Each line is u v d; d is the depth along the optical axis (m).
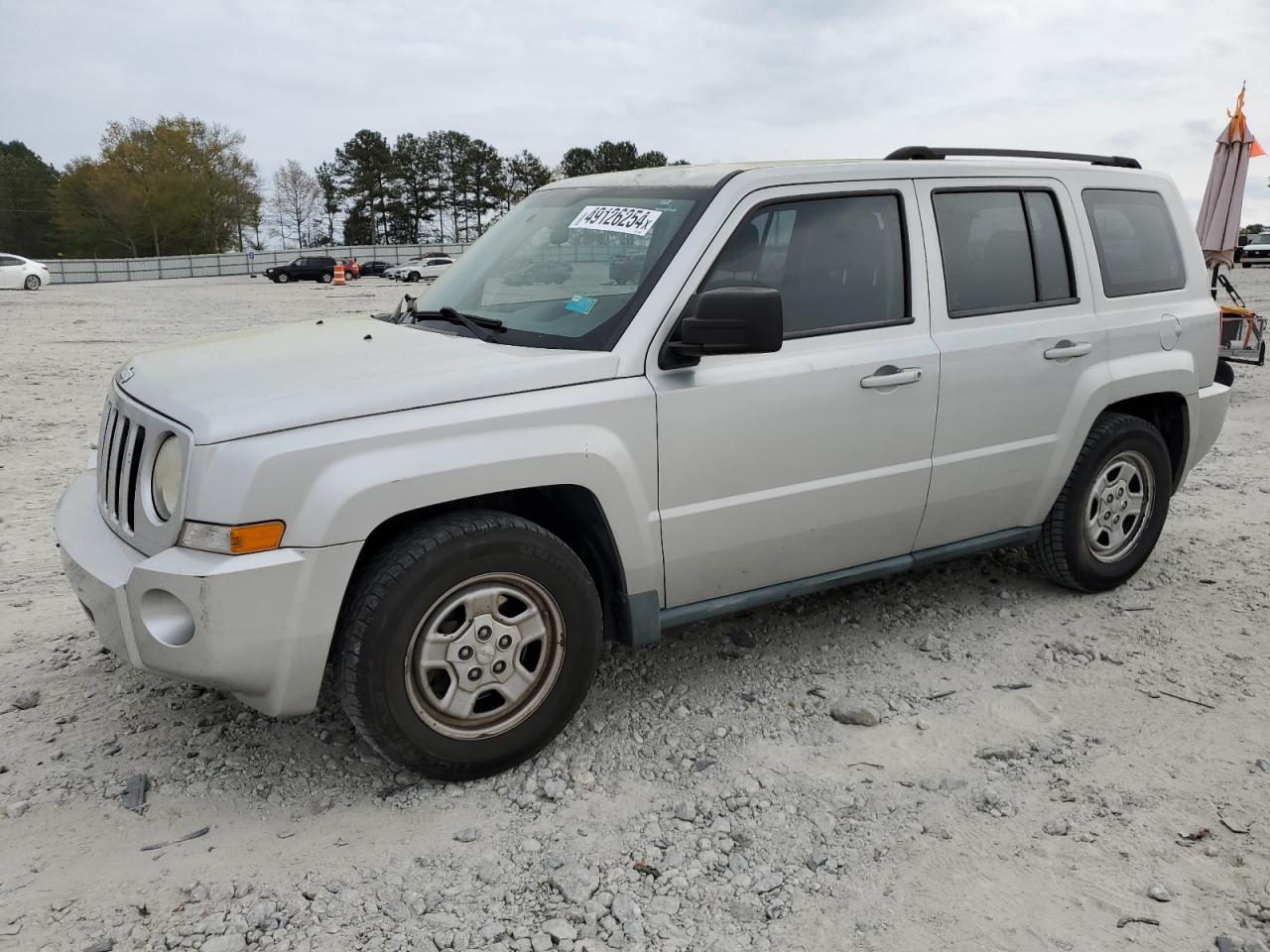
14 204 109.88
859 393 3.79
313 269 52.38
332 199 117.12
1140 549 4.92
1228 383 5.31
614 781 3.30
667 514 3.46
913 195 4.03
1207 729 3.65
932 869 2.88
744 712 3.74
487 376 3.14
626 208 3.79
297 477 2.84
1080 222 4.55
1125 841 3.01
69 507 3.55
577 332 3.47
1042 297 4.41
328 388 3.00
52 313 24.09
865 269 3.90
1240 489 6.90
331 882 2.78
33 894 2.71
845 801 3.19
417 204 119.62
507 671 3.24
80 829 3.00
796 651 4.26
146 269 68.19
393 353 3.37
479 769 3.23
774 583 3.89
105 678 3.95
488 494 3.25
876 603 4.76
